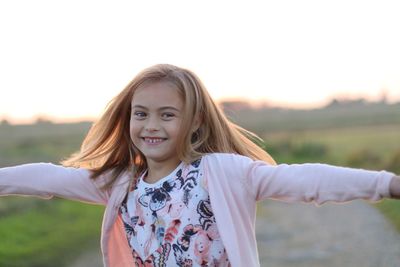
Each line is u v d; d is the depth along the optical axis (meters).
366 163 32.81
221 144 4.06
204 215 3.84
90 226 14.59
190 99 3.92
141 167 4.15
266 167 3.73
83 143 4.29
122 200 4.08
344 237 13.27
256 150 4.18
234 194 3.78
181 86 3.93
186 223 3.85
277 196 3.69
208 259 3.84
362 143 45.44
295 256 11.51
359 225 14.83
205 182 3.85
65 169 4.17
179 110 3.92
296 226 15.52
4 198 17.22
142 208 3.99
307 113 78.50
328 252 11.66
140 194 4.00
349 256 11.07
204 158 3.91
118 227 4.16
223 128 4.09
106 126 4.18
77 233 13.55
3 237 12.35
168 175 3.96
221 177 3.81
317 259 11.07
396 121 72.25
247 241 3.78
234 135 4.13
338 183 3.46
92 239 13.07
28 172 4.12
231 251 3.71
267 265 10.81
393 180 3.35
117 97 4.12
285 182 3.61
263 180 3.69
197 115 3.96
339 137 55.19
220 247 3.84
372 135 57.12
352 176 3.45
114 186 4.12
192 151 3.92
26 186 4.11
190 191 3.87
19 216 14.80
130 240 4.06
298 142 42.38
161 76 3.95
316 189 3.51
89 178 4.14
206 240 3.84
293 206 19.98
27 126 53.88
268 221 16.70
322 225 15.38
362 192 3.42
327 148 42.09
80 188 4.14
